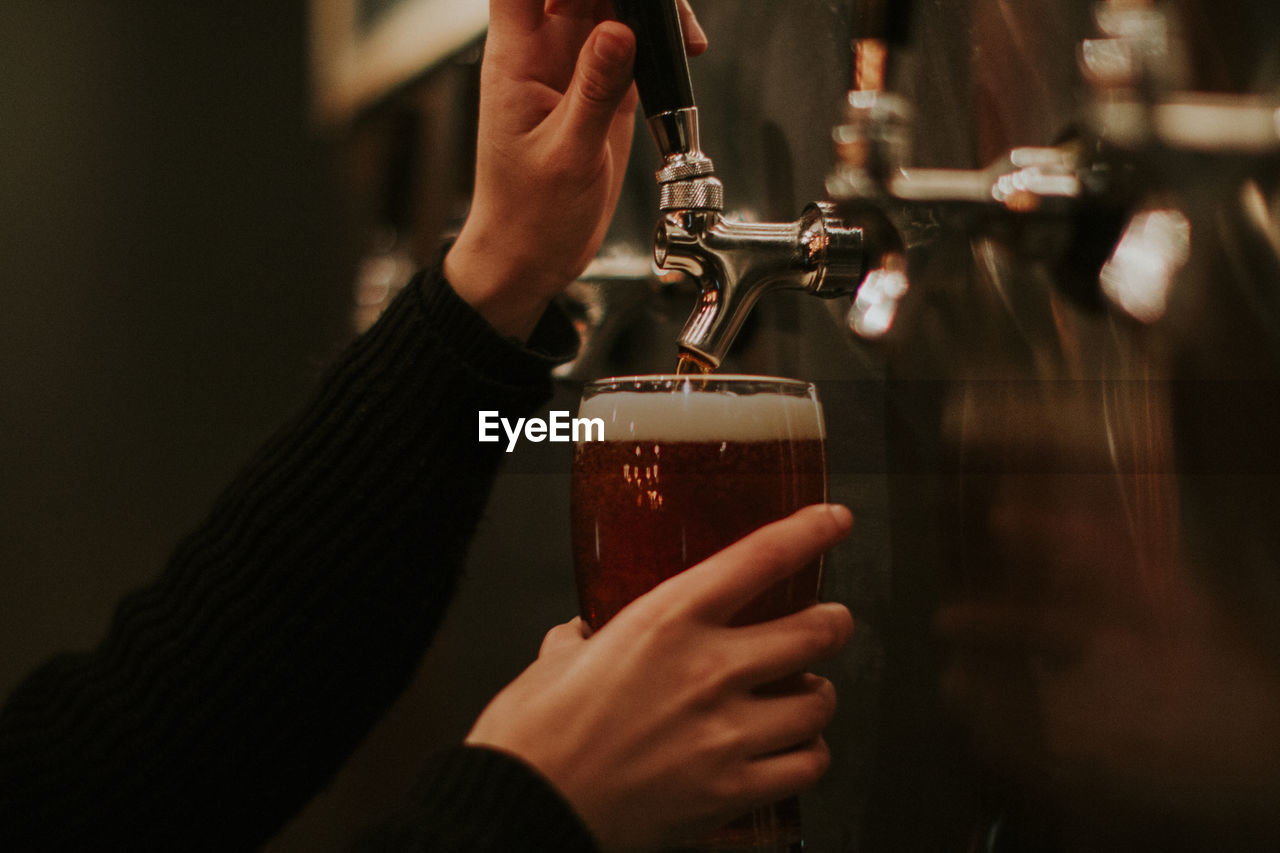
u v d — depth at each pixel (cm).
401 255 100
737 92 74
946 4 69
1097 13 68
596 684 51
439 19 91
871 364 71
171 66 129
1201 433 68
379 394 65
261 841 68
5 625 138
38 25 129
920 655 70
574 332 69
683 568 54
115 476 139
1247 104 68
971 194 68
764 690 54
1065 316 68
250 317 133
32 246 135
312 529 65
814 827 70
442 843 48
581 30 61
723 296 57
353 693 67
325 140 120
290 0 123
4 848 65
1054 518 69
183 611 66
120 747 65
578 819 49
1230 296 67
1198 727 68
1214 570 68
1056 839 68
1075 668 69
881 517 71
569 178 61
